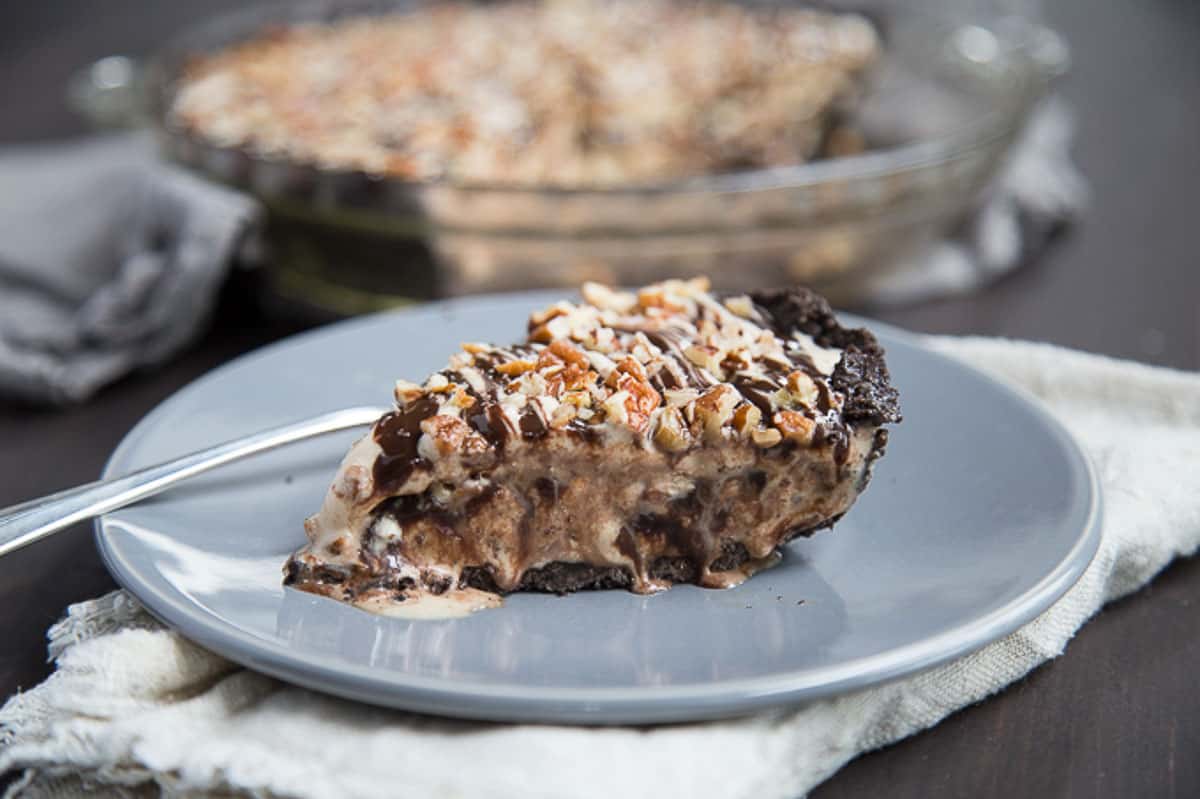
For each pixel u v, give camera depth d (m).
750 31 0.85
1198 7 1.20
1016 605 0.41
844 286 0.65
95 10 1.20
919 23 0.83
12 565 0.48
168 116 0.70
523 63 0.79
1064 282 0.69
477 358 0.46
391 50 0.81
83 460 0.56
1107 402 0.53
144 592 0.41
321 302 0.66
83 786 0.41
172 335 0.62
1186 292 0.68
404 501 0.44
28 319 0.63
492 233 0.62
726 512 0.45
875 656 0.39
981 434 0.48
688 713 0.38
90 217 0.66
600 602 0.44
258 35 0.83
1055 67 0.73
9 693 0.43
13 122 0.90
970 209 0.69
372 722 0.40
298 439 0.47
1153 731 0.42
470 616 0.43
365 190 0.61
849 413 0.44
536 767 0.38
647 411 0.44
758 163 0.74
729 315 0.48
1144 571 0.46
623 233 0.61
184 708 0.41
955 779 0.40
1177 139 0.89
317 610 0.42
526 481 0.44
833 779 0.41
